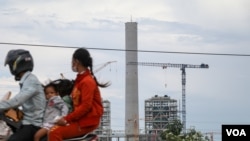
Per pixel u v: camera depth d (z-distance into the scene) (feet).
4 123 23.76
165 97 370.73
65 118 22.58
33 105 23.29
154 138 222.48
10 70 23.43
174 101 370.32
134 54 306.96
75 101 23.17
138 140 241.55
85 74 23.21
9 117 23.59
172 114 367.86
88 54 23.27
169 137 154.71
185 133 160.35
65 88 24.49
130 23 307.78
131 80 304.09
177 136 153.48
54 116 23.89
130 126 280.51
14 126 23.45
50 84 24.36
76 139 23.00
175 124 166.61
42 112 23.61
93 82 22.97
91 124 22.93
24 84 23.03
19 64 23.12
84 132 22.93
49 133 22.76
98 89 23.44
